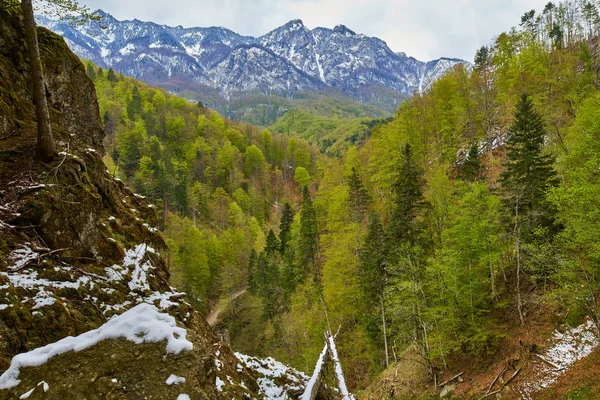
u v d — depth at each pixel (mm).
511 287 27656
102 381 4309
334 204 48562
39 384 4191
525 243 24406
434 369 26125
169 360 4703
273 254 62969
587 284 18938
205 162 122688
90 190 10719
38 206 8789
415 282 25734
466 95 53844
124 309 8992
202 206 96688
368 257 33250
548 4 81375
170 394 4305
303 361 33406
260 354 43750
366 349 34125
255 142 163125
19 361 4441
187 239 62375
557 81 43844
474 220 25891
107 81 144250
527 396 19891
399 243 31234
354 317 36312
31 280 7719
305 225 50000
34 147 10367
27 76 12523
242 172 128125
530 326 23734
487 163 45156
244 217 95062
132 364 4570
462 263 26359
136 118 122438
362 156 65938
